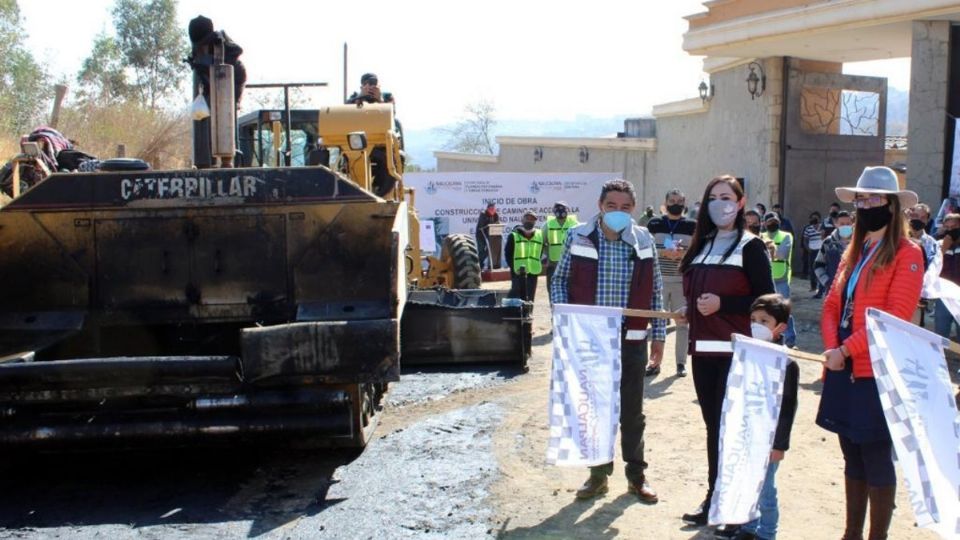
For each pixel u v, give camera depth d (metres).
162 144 21.56
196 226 6.52
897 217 4.42
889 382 4.05
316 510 5.60
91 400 5.66
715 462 5.17
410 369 9.72
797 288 18.25
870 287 4.39
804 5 17.80
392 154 9.84
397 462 6.52
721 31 19.64
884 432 4.34
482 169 36.94
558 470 6.30
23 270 6.54
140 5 37.56
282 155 10.19
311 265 6.50
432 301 11.17
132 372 5.55
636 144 28.09
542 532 5.18
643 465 5.71
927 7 15.24
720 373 5.05
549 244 13.13
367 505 5.66
